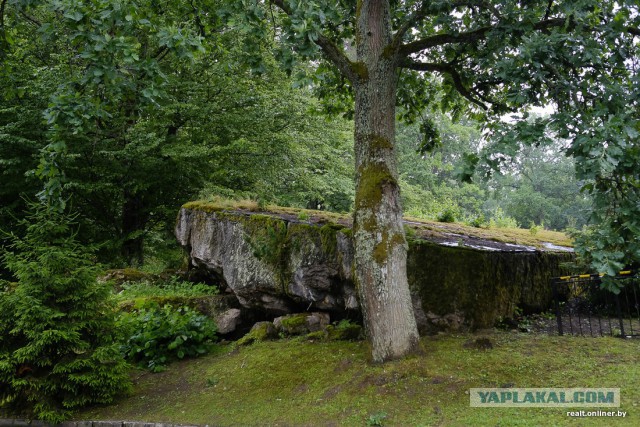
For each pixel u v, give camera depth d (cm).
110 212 1245
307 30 418
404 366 470
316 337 613
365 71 543
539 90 430
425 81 808
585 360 487
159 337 632
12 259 506
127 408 507
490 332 611
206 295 764
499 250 679
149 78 492
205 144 1240
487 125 735
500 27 514
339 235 642
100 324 524
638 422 351
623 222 366
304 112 1379
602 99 396
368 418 412
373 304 499
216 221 774
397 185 523
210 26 650
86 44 423
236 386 524
